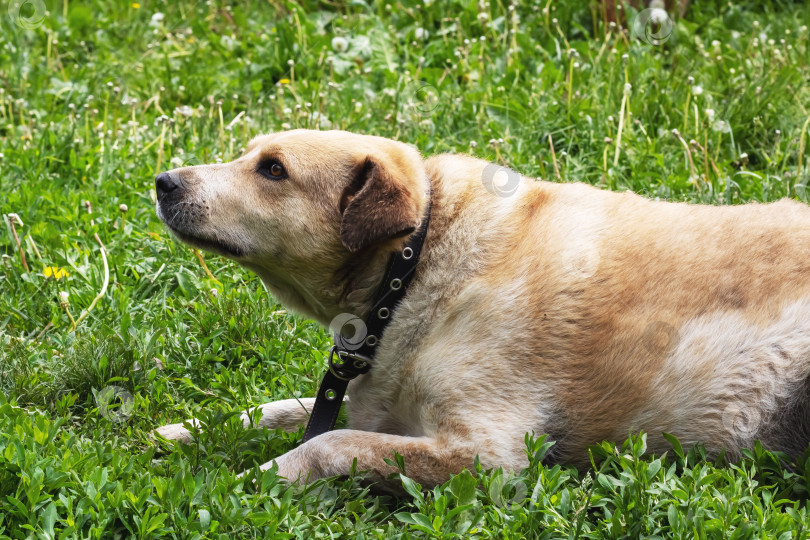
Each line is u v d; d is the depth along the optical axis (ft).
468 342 12.21
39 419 12.05
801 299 12.16
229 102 24.13
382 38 25.61
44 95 24.86
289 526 10.66
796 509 10.93
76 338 15.24
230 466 12.46
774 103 21.68
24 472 10.74
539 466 11.44
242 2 31.40
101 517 10.41
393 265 12.61
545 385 12.15
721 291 12.27
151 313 16.37
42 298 16.47
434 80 24.12
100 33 29.04
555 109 22.17
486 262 12.49
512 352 12.12
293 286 13.60
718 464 12.04
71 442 11.98
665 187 19.07
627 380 12.16
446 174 13.15
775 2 28.89
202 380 14.96
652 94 21.99
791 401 12.02
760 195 18.80
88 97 24.41
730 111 21.50
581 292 12.25
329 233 12.77
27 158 20.74
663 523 10.72
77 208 19.03
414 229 12.37
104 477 10.91
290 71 25.70
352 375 13.17
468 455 11.80
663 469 11.14
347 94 23.77
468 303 12.32
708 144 20.74
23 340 15.33
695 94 21.93
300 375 15.05
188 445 12.35
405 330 12.60
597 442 12.35
